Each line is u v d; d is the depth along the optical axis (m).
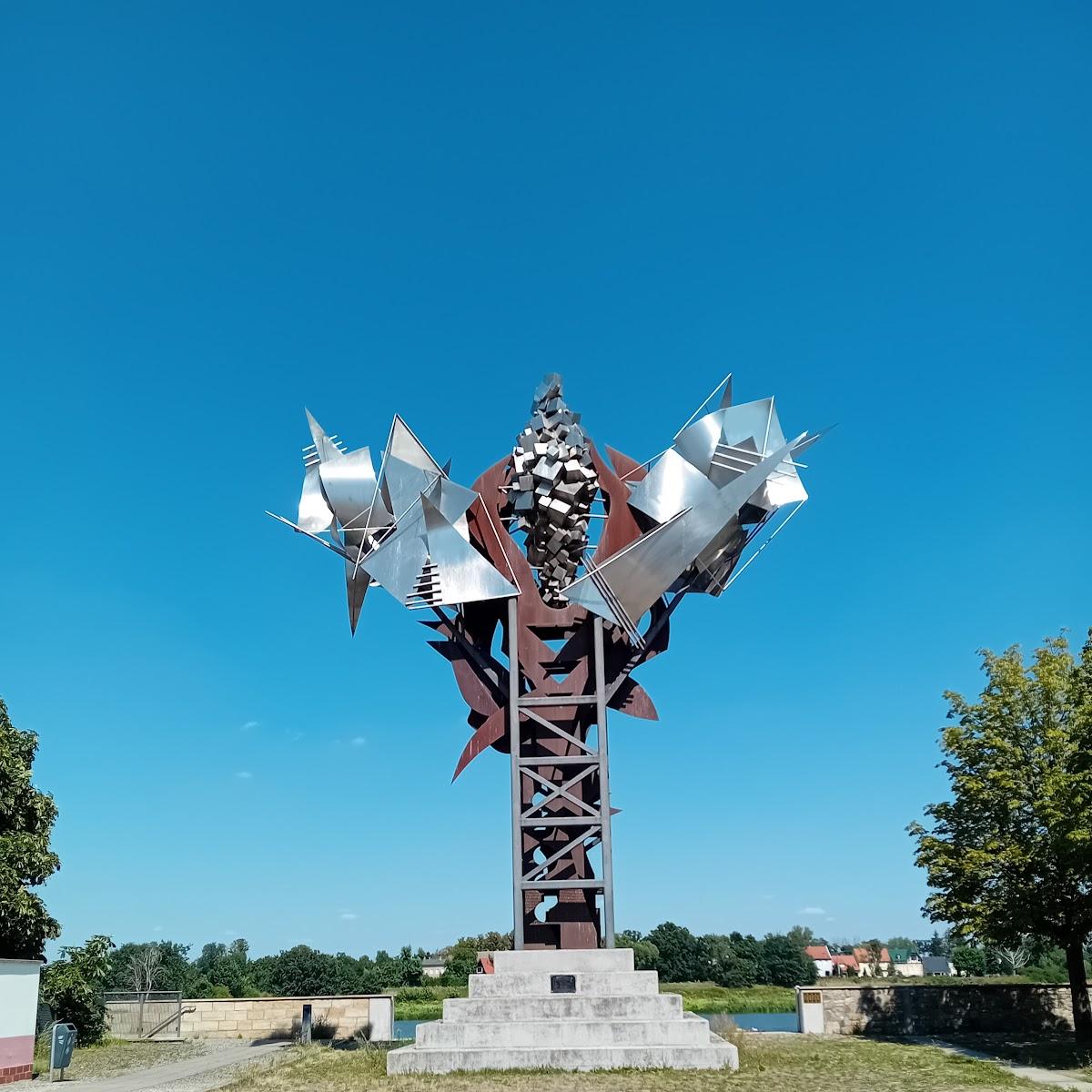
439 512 24.62
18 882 28.62
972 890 27.17
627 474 25.61
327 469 26.22
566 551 25.44
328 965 65.94
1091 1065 21.55
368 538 26.19
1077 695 26.30
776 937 78.19
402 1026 40.06
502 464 25.97
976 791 26.83
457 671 25.44
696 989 66.94
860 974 104.62
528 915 23.48
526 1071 19.62
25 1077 23.34
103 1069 24.95
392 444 25.95
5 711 31.31
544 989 21.73
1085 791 24.00
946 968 93.44
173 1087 20.30
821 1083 18.31
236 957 85.62
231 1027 32.38
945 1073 19.64
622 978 21.73
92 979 31.47
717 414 25.31
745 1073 19.31
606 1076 19.06
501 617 25.52
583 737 24.69
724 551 25.11
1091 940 29.28
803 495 25.30
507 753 25.16
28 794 30.77
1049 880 25.88
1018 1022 28.77
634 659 24.77
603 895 23.02
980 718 28.44
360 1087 18.50
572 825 23.67
